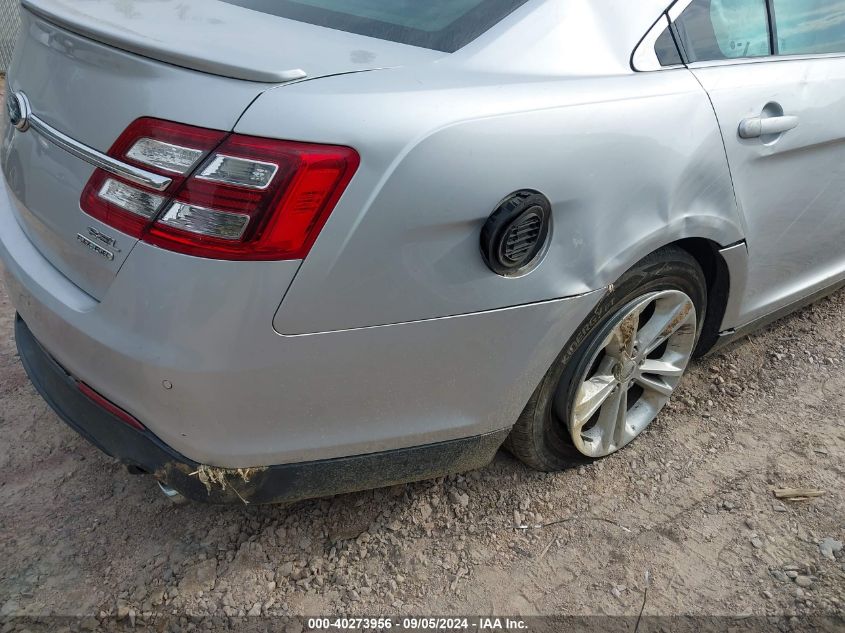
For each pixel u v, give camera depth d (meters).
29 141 1.71
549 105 1.59
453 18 1.78
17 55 1.88
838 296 3.36
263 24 1.80
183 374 1.43
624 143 1.71
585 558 2.03
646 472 2.32
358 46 1.67
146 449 1.62
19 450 2.31
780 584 1.97
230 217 1.35
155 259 1.41
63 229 1.60
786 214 2.31
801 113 2.17
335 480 1.71
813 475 2.34
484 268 1.56
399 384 1.61
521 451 2.13
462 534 2.08
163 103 1.40
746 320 2.53
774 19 2.26
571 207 1.64
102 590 1.87
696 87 1.91
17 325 2.10
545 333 1.73
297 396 1.52
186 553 1.99
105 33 1.46
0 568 1.91
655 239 1.85
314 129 1.35
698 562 2.03
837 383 2.79
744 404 2.65
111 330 1.50
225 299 1.38
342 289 1.43
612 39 1.83
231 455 1.55
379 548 2.02
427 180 1.42
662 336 2.21
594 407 2.11
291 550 2.01
